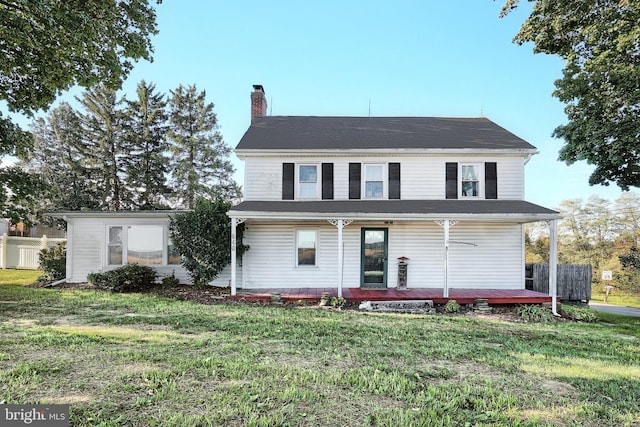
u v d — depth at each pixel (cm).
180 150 2661
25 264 1822
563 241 2969
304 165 1289
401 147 1261
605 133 1045
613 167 1120
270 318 816
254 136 1382
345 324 775
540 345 653
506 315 971
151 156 2648
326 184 1274
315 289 1215
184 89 2761
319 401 380
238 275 1266
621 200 2792
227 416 338
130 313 839
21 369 439
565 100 1137
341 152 1255
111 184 2608
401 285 1214
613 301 1720
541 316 928
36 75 873
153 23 1015
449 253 1262
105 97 2583
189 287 1229
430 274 1259
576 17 1062
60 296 1039
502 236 1262
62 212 1266
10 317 771
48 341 571
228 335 649
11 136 991
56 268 1316
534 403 393
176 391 391
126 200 2680
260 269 1252
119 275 1146
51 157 2548
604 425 350
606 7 1020
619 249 2514
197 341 594
